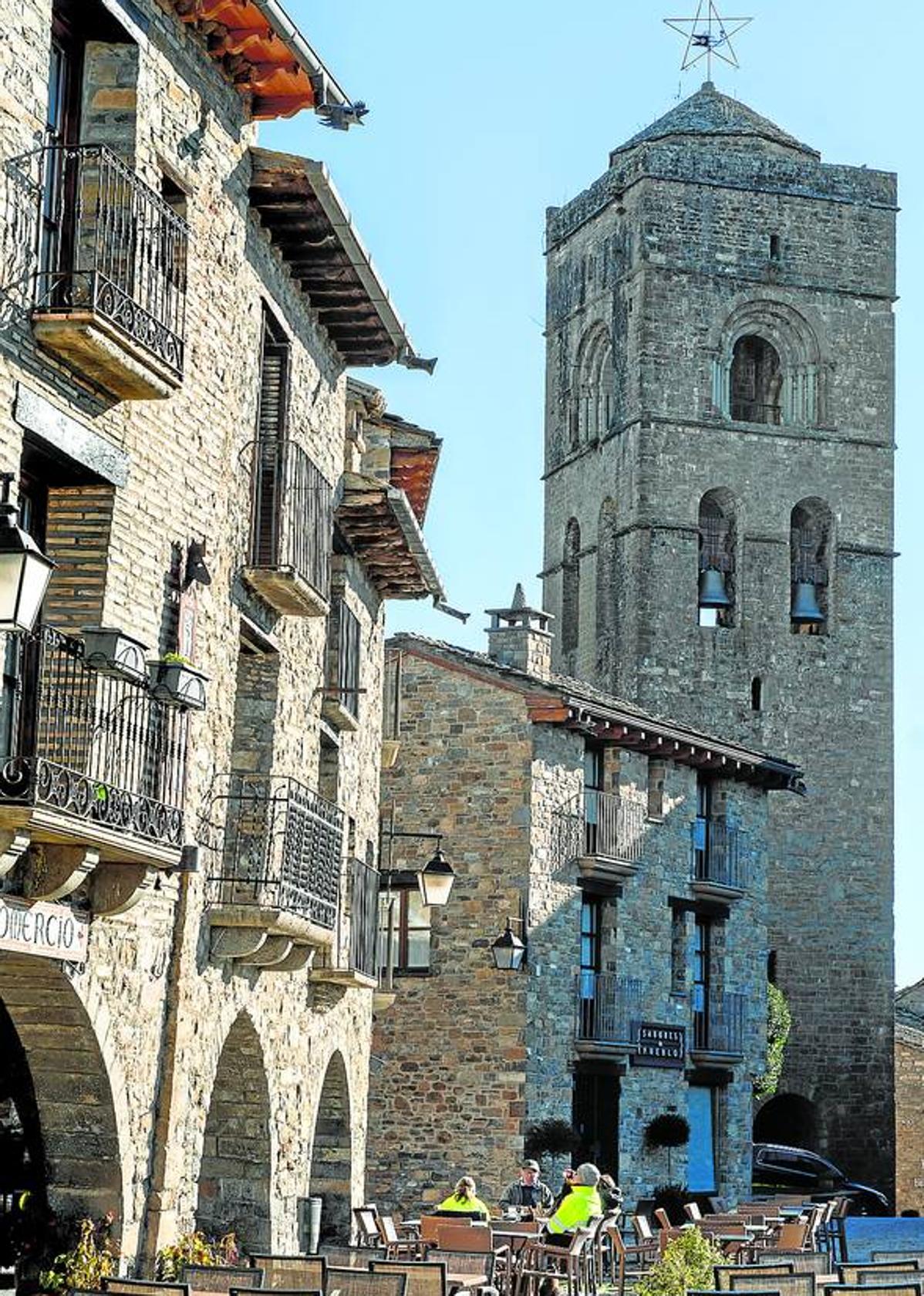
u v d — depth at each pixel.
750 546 72.88
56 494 17.61
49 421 16.36
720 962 50.66
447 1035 43.81
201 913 20.42
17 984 17.08
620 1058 46.00
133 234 17.20
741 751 50.88
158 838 17.22
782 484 73.56
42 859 16.12
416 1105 43.88
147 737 17.75
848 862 70.88
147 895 18.83
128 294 17.09
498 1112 43.06
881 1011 69.88
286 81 20.89
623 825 47.12
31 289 16.09
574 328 78.56
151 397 17.52
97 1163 18.19
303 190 21.75
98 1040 17.64
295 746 24.56
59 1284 17.45
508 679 44.47
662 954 48.28
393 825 45.03
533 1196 33.78
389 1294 18.00
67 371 16.67
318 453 25.38
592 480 75.94
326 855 23.50
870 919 70.56
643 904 47.62
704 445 73.06
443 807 44.66
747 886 51.97
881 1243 44.84
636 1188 46.62
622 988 46.31
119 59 17.95
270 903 21.28
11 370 15.74
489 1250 24.12
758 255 74.88
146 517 18.44
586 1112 45.47
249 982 22.45
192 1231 20.27
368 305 24.72
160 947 19.22
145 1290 15.57
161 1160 19.17
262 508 22.97
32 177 16.17
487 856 44.03
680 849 49.41
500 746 44.31
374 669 31.56
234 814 21.67
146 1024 18.86
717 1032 50.25
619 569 73.38
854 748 72.19
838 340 75.25
